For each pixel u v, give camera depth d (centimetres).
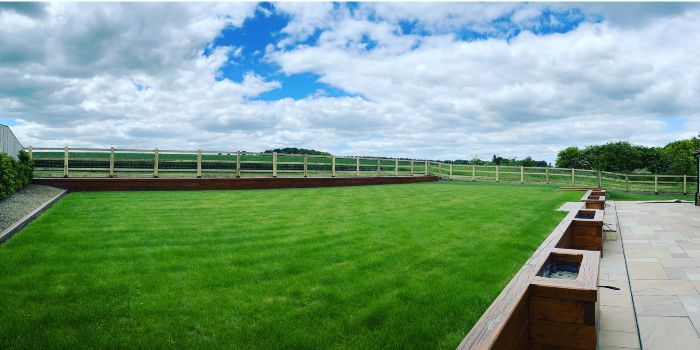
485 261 574
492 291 449
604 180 3014
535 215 1027
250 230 784
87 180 1561
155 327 354
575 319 333
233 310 392
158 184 1684
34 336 332
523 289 337
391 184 2473
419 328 356
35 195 1203
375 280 486
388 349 321
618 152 5038
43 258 554
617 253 762
